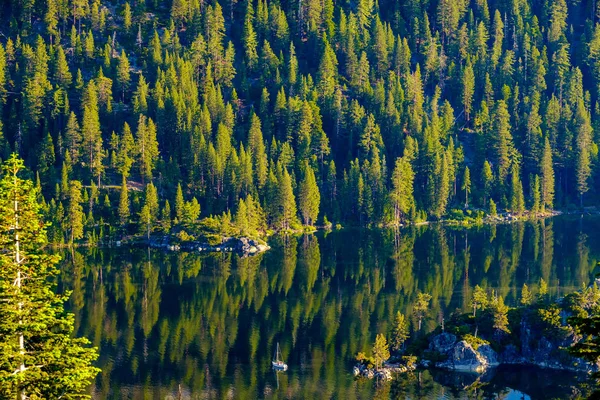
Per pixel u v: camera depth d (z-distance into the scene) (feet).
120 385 527.81
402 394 506.48
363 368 556.10
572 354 209.97
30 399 236.43
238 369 560.20
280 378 539.29
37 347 242.58
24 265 240.12
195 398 502.38
